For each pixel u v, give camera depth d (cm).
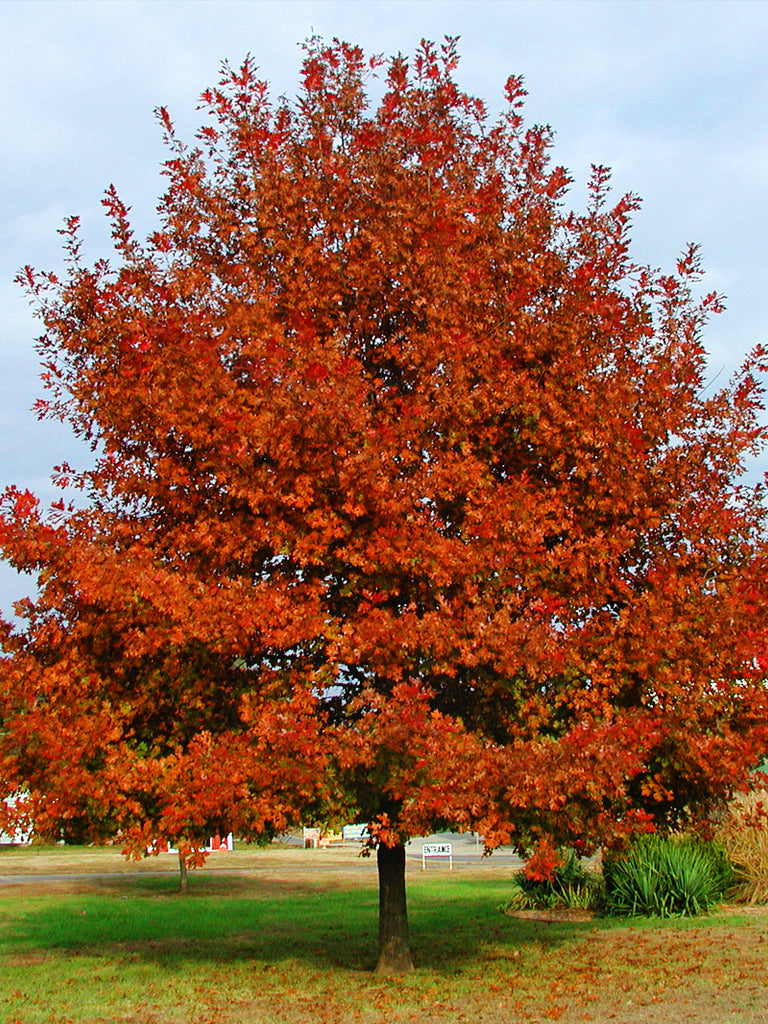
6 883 2223
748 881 1599
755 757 829
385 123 1028
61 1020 805
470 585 803
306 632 787
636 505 902
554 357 945
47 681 848
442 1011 820
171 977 1020
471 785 734
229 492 860
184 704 891
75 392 939
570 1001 859
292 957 1152
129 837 803
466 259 964
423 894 1911
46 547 830
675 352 941
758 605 838
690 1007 825
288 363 865
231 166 1035
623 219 1009
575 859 1630
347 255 982
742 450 940
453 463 866
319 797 839
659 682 834
